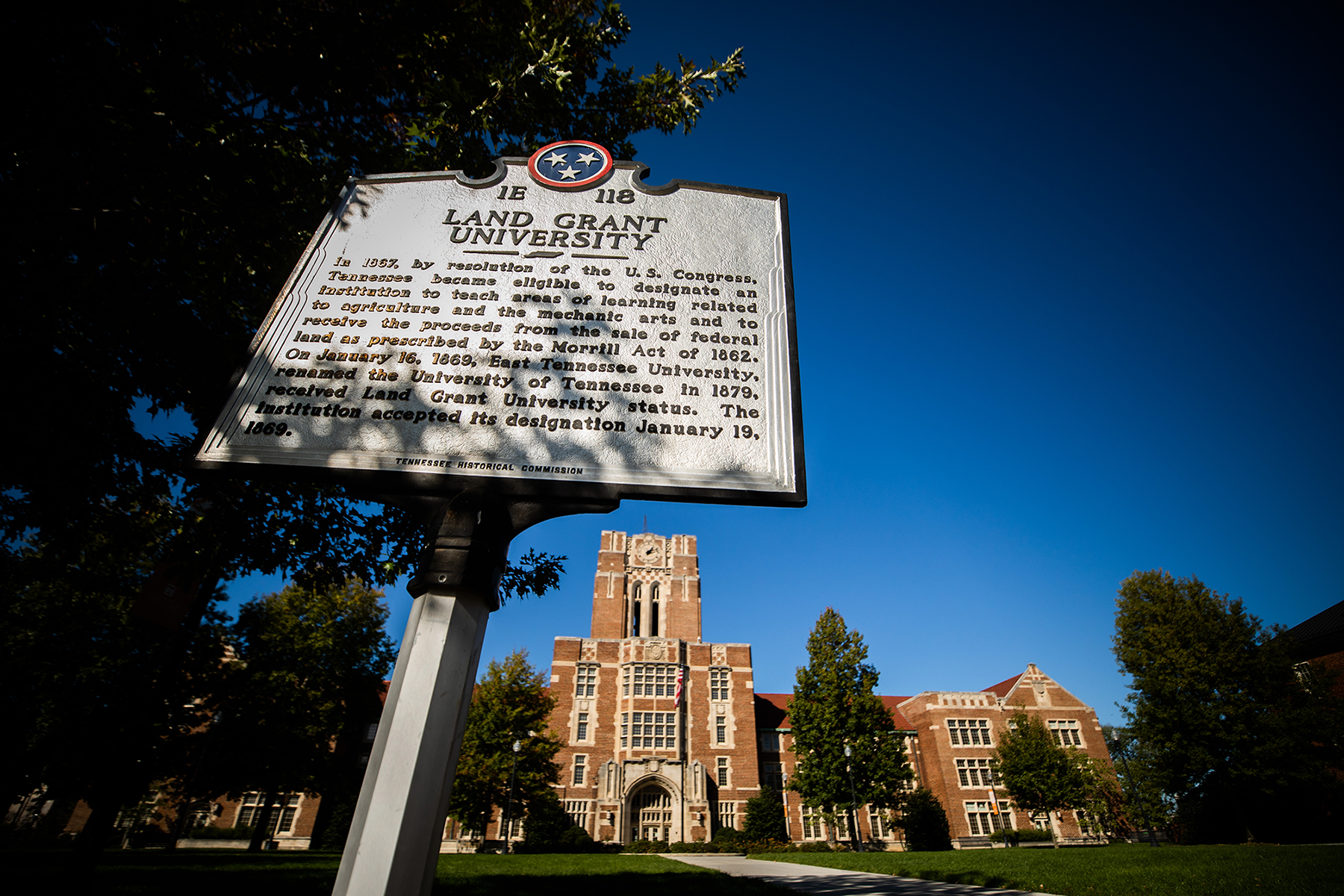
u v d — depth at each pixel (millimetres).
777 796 48656
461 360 4309
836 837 45906
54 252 6121
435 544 3477
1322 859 13352
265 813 34000
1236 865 12852
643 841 42469
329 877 12352
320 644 28188
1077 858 18516
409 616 3412
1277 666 27562
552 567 10406
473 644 3369
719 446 4121
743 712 48688
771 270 4922
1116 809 37500
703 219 5117
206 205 6676
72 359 6875
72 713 16406
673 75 9430
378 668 31656
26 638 16328
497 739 33906
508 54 8219
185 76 5961
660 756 45125
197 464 3773
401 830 2811
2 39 5176
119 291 6480
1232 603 29781
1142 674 30125
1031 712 50406
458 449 3941
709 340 4551
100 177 5844
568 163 5309
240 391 4070
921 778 50438
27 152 5500
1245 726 26891
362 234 4832
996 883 12539
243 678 23438
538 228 4965
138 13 5598
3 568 8773
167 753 18781
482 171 8484
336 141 7441
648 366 4391
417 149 8320
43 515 7184
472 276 4707
